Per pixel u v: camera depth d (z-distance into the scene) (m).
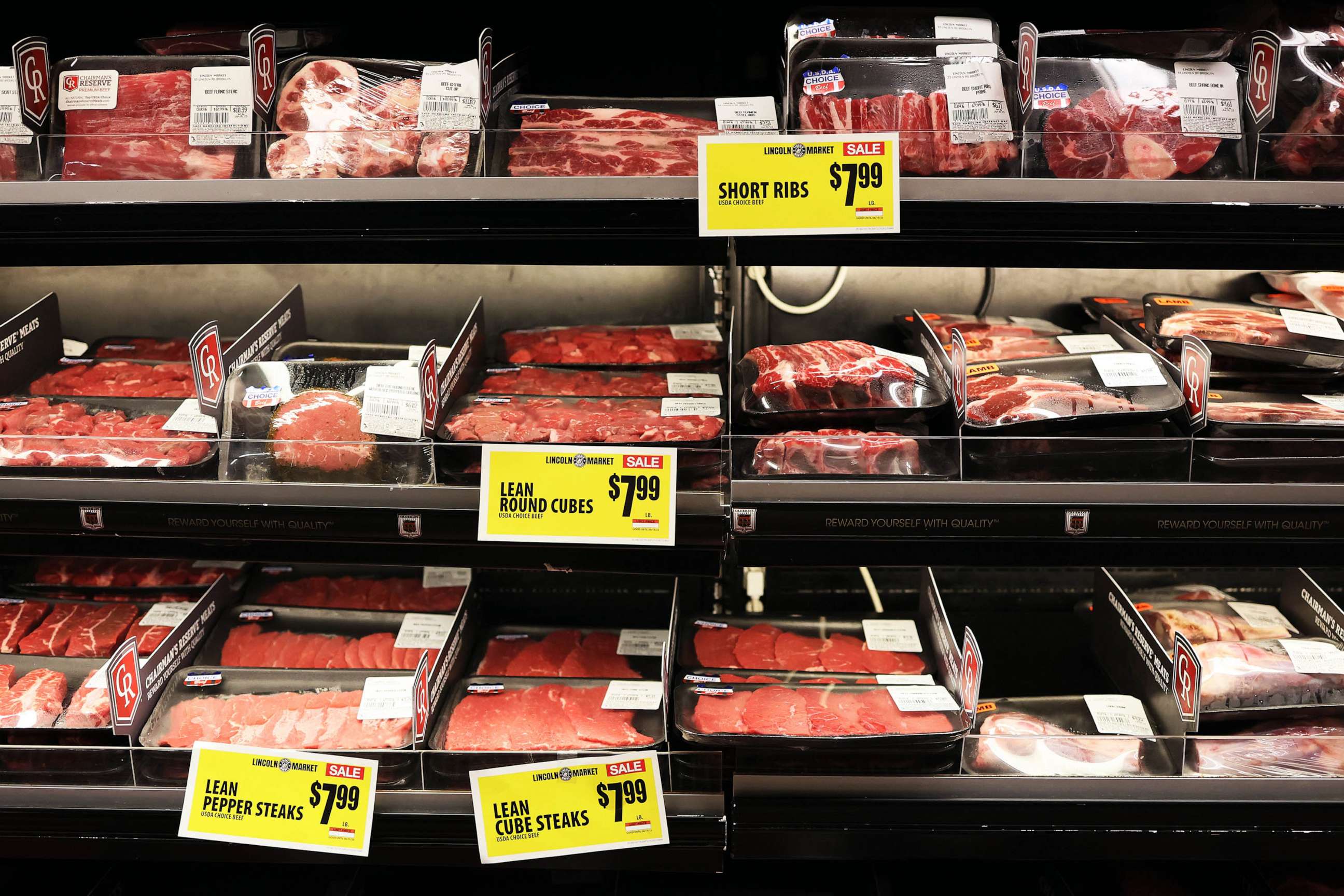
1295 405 1.81
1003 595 2.49
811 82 1.71
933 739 1.74
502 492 1.68
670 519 1.67
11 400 1.98
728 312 2.41
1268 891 1.94
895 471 1.74
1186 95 1.70
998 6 2.18
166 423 1.89
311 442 1.75
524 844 1.71
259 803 1.73
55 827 1.74
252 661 2.04
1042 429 1.79
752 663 2.02
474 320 2.04
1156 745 1.76
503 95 1.85
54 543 1.80
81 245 1.68
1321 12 1.82
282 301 2.12
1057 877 2.05
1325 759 1.75
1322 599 2.05
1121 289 2.38
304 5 2.20
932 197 1.62
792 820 1.76
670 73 2.25
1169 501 1.70
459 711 1.90
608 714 1.89
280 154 1.71
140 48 2.02
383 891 2.10
